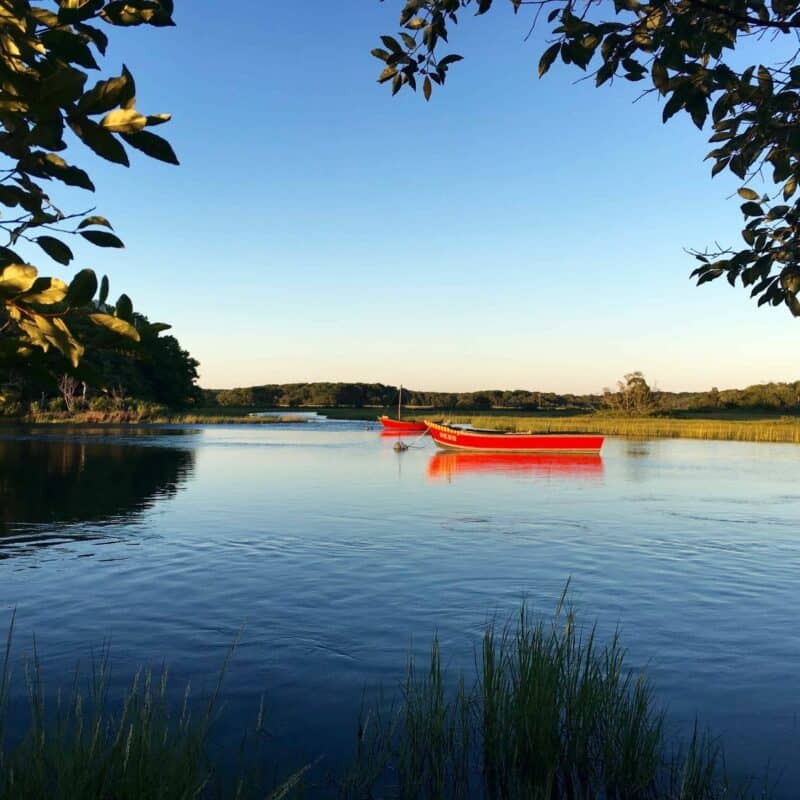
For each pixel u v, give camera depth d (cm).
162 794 425
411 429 6481
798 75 295
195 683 696
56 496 2023
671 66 293
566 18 320
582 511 1847
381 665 746
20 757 463
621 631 865
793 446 4819
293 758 550
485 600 998
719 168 345
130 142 159
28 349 159
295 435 5969
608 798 498
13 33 161
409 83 414
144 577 1110
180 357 9969
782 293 359
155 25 172
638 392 9662
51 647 793
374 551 1319
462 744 569
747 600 1002
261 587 1055
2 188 172
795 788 509
